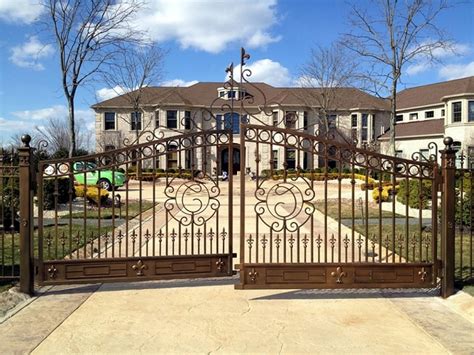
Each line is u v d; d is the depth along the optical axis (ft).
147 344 12.34
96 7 66.90
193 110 129.39
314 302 16.22
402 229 33.06
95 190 50.88
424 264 16.89
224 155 124.98
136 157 17.85
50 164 17.21
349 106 137.80
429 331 13.46
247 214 44.42
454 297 16.47
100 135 130.52
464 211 30.73
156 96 131.54
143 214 43.75
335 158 17.01
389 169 17.67
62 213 43.68
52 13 65.05
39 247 16.71
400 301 16.46
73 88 66.90
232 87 20.65
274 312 15.05
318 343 12.51
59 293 17.06
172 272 17.52
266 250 26.21
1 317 14.25
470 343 12.53
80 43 66.49
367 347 12.26
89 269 16.97
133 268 17.24
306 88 131.54
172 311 15.03
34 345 12.21
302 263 16.67
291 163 120.06
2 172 17.49
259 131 17.12
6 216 28.17
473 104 109.81
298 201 58.23
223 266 17.95
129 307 15.42
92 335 12.94
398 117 143.02
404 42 74.08
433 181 17.02
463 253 24.47
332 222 38.04
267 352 11.89
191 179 18.70
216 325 13.79
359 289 17.99
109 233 31.14
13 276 17.39
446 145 16.83
